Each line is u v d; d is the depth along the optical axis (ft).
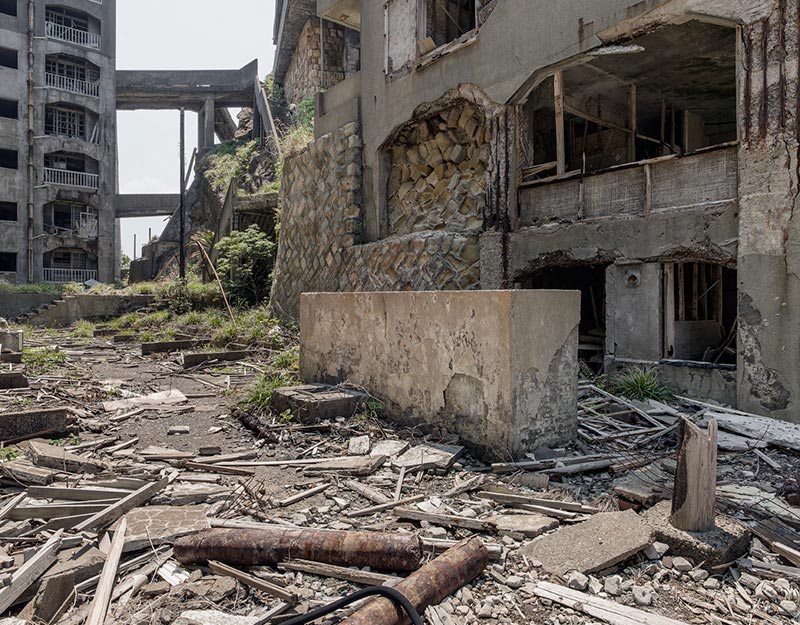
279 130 78.38
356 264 37.52
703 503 9.92
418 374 17.01
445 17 34.01
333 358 21.11
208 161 98.99
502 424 14.26
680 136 36.86
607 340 24.35
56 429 17.28
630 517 10.63
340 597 8.50
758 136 18.70
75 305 63.16
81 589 8.54
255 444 16.96
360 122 38.47
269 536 9.61
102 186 98.43
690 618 8.12
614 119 34.73
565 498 12.21
